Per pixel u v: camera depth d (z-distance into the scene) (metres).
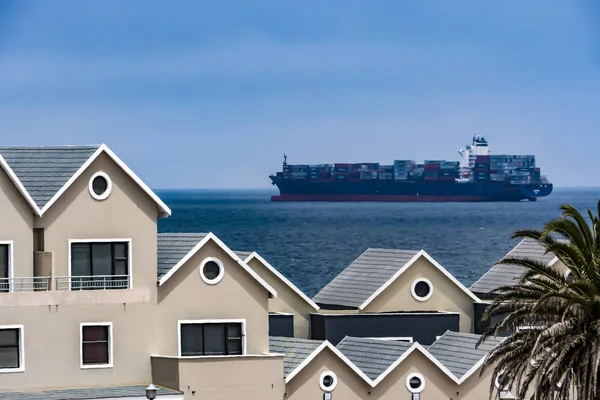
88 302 75.06
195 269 77.75
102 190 76.56
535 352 71.44
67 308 74.56
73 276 75.62
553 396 73.06
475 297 93.75
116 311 75.75
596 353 70.06
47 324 74.12
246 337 78.56
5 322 73.19
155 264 77.06
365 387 79.12
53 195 75.25
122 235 76.62
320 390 78.19
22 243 74.81
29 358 73.62
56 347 74.31
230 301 78.38
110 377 75.50
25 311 73.62
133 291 76.19
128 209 76.81
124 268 76.81
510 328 85.69
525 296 74.69
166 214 77.56
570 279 76.31
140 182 76.81
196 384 75.00
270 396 76.81
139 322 76.25
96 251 76.31
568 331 72.25
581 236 74.44
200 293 77.81
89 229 76.06
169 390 74.94
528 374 74.50
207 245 78.06
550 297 71.69
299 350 79.38
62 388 74.38
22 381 73.44
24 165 77.06
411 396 80.06
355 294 93.50
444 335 88.81
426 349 85.75
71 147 78.06
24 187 75.94
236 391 76.00
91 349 75.31
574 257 73.62
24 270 74.81
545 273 75.19
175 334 77.19
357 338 85.69
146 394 67.88
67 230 75.62
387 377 79.62
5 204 74.44
